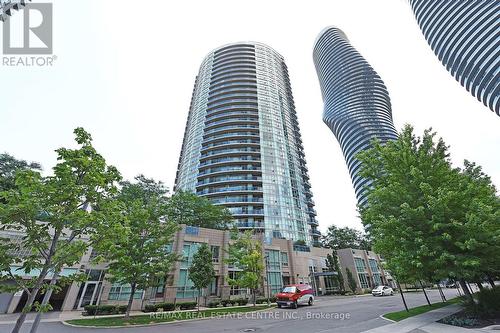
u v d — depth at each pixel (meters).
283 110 89.25
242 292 31.34
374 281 53.03
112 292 24.31
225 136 73.12
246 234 28.17
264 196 64.69
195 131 80.88
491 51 66.06
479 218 10.06
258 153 70.69
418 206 11.74
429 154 13.53
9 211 6.11
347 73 118.31
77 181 7.24
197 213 41.53
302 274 43.00
